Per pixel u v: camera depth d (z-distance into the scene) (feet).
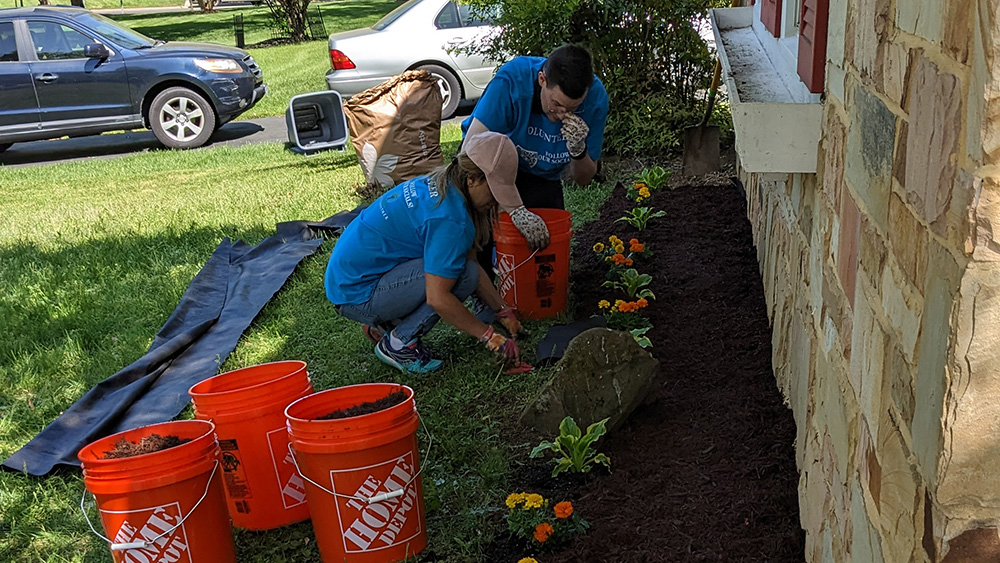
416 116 23.22
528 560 7.84
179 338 14.73
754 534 8.24
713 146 21.89
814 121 8.09
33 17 36.50
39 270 19.63
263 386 9.01
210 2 106.83
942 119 3.93
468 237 11.38
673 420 10.61
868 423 5.44
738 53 13.92
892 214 4.88
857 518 5.71
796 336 9.64
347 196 24.61
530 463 10.11
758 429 10.05
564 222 13.71
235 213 23.67
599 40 24.45
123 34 38.83
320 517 8.48
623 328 13.16
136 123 37.68
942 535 3.96
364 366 13.44
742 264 15.65
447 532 9.11
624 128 24.80
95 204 26.73
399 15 36.86
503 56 25.35
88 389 13.55
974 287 3.59
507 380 12.26
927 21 4.20
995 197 3.45
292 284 17.49
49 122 36.88
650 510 8.78
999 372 3.66
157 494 7.86
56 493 10.59
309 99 33.12
